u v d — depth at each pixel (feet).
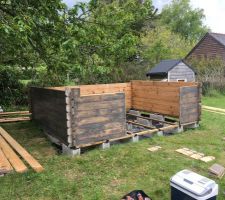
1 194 11.92
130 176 13.96
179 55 88.38
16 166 14.49
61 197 11.79
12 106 37.27
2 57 31.76
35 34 18.86
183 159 16.34
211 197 9.22
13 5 17.08
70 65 20.43
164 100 25.81
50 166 15.25
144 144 19.22
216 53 73.46
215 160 16.21
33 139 21.03
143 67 55.83
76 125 17.11
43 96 21.95
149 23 71.97
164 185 12.90
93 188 12.62
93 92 27.99
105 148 18.29
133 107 30.58
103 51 21.68
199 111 24.13
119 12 22.75
